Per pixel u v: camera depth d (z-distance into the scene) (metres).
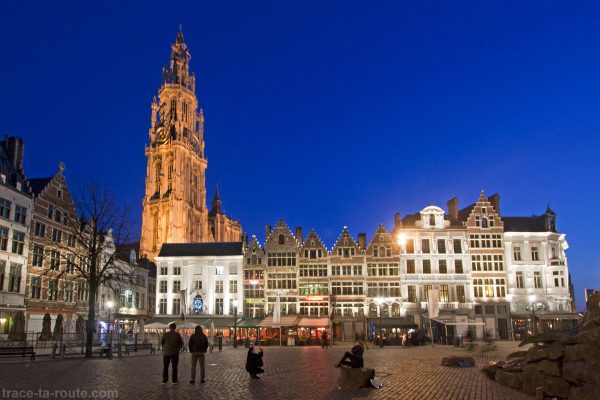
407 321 76.62
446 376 24.73
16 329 54.25
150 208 150.62
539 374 18.34
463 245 79.38
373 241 81.06
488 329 76.44
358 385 20.11
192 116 168.38
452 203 83.69
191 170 160.38
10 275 54.47
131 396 17.56
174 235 144.88
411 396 18.20
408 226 80.81
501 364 23.47
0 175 53.97
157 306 82.75
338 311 79.44
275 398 17.58
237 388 20.12
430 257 79.50
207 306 81.69
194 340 22.03
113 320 73.62
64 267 63.34
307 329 77.44
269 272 81.94
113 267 49.53
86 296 68.88
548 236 79.44
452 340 72.38
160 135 158.88
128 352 43.12
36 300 58.31
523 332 76.19
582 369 16.22
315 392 19.25
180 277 83.50
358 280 80.06
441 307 77.12
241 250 84.44
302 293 80.69
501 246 79.31
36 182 63.53
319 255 81.75
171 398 17.23
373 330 71.50
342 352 49.50
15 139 60.00
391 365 31.95
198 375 25.17
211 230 173.88
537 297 77.56
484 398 17.67
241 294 81.44
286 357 41.25
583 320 19.77
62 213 64.31
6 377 23.28
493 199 82.94
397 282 79.44
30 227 58.03
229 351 52.31
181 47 171.88
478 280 78.38
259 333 76.50
